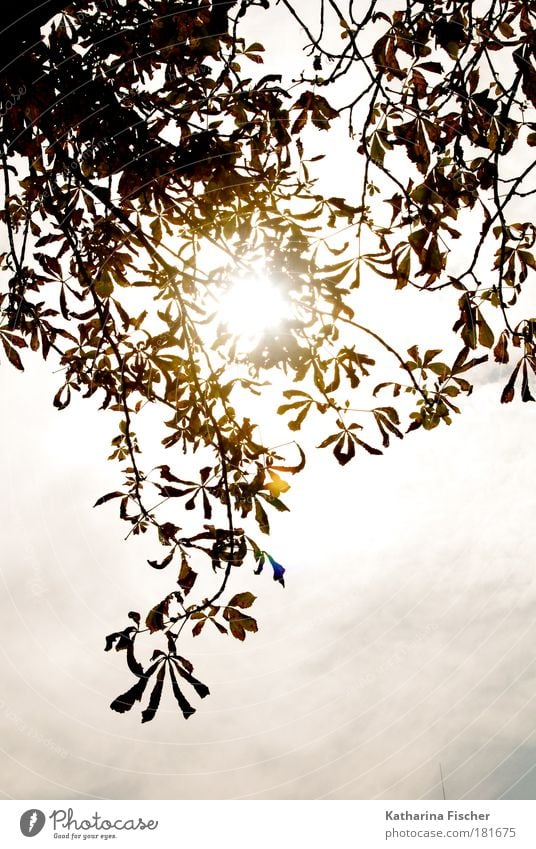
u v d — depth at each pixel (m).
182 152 2.20
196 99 2.38
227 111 2.41
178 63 2.30
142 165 2.24
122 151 2.24
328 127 2.44
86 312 2.79
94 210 2.59
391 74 2.25
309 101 2.39
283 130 2.45
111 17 2.46
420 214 2.25
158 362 2.89
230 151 2.24
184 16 2.21
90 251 2.81
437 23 2.13
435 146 2.32
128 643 2.31
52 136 2.21
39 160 2.54
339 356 2.46
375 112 2.45
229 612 2.49
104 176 2.32
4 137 2.23
